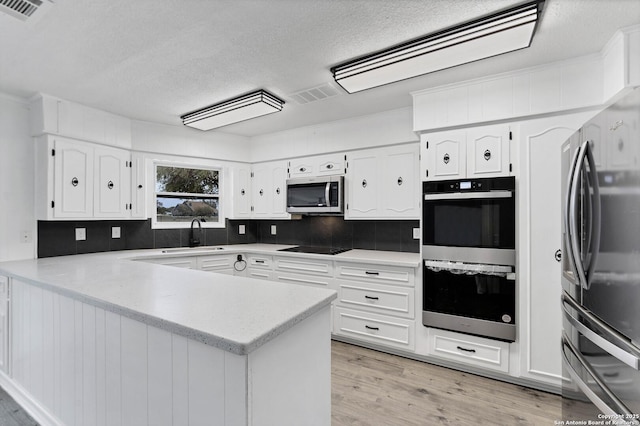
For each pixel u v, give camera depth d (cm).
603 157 120
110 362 131
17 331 193
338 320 294
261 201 393
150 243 348
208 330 95
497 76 218
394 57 188
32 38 173
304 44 181
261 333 92
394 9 150
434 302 244
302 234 397
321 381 128
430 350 248
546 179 205
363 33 170
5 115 251
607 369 119
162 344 110
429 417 185
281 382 104
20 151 259
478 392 211
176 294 137
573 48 184
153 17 155
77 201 274
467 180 231
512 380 222
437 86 239
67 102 266
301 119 327
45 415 171
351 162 324
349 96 262
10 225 253
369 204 313
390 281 267
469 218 230
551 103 203
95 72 216
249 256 356
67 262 233
